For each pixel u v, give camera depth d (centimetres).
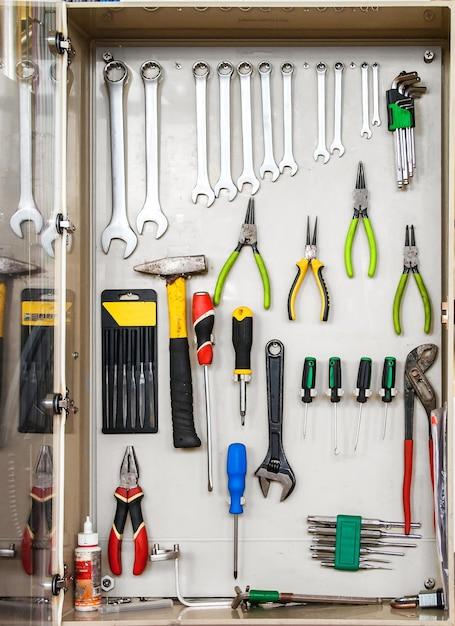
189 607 200
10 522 149
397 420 212
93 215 214
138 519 208
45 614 173
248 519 210
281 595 198
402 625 180
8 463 148
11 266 151
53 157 183
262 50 214
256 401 212
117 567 206
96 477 211
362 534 208
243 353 208
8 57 151
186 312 213
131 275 213
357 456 211
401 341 212
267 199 214
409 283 213
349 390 212
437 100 213
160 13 198
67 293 194
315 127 214
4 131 148
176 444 208
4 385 146
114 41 214
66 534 192
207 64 215
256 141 215
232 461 205
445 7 193
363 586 207
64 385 187
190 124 215
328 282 213
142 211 214
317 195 214
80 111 208
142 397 212
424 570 207
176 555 205
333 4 192
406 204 213
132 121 215
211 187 214
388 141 214
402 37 214
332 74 215
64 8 190
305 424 212
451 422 182
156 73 215
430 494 210
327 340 213
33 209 167
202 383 213
